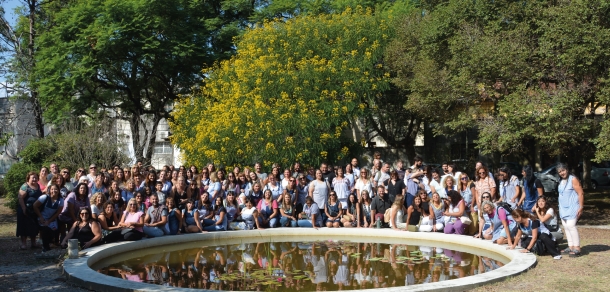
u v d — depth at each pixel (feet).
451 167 42.37
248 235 40.88
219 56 78.38
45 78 73.56
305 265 29.53
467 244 35.76
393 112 72.95
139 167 43.93
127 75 81.92
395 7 71.87
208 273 27.53
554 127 42.29
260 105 55.31
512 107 43.39
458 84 47.93
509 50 44.65
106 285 23.24
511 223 33.06
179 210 39.19
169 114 85.66
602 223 47.16
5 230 45.32
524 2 48.19
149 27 72.43
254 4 90.38
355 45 63.05
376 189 44.42
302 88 58.34
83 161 60.90
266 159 54.54
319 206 43.73
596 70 42.98
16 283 25.32
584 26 41.98
